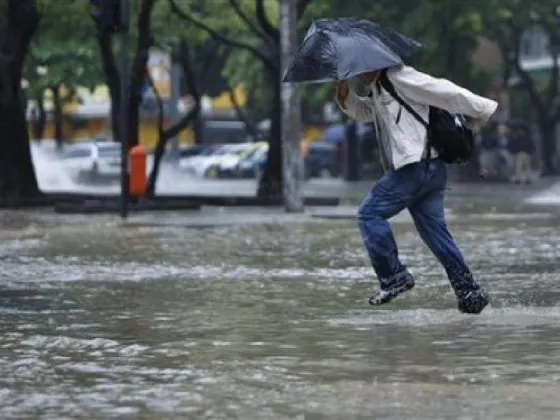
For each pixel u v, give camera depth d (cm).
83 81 7025
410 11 7531
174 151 9294
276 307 1945
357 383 1329
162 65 8694
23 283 2292
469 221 4091
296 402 1240
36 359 1498
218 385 1331
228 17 6031
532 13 8981
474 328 1697
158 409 1220
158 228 3744
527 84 9756
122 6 4194
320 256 2808
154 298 2069
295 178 4628
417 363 1442
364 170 10344
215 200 5209
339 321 1784
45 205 5119
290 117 4619
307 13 7225
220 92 10781
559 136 11612
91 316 1861
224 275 2416
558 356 1476
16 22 5066
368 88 1864
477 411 1188
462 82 8138
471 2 7550
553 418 1157
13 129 5147
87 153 8612
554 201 5753
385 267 1825
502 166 9062
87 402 1255
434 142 1781
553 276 2350
